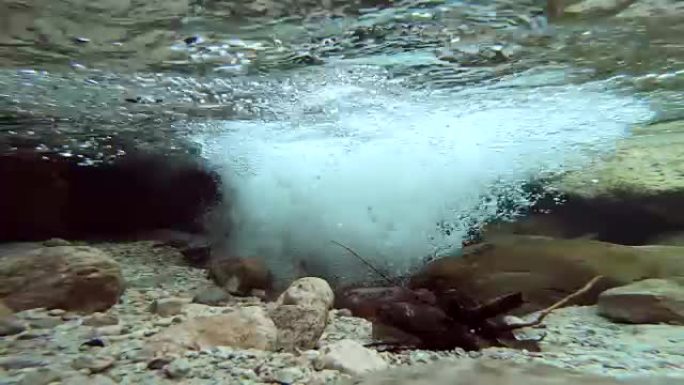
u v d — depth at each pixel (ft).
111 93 4.85
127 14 2.93
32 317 2.78
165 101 5.19
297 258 5.44
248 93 4.80
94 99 5.12
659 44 3.60
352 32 3.27
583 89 4.85
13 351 2.21
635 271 4.16
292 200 6.10
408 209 6.18
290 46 3.51
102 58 3.70
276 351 2.38
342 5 2.90
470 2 2.89
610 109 5.67
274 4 2.85
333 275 5.06
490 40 3.48
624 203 6.72
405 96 4.98
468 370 1.95
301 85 4.53
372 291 3.71
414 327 2.66
